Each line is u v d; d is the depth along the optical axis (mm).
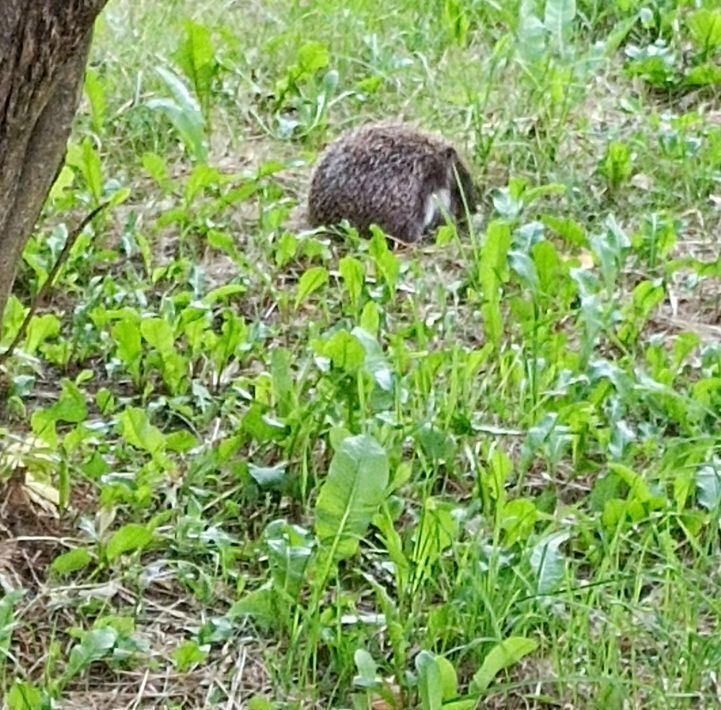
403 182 2645
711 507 2062
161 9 3246
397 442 2109
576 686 1888
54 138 1878
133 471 2129
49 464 2102
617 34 3092
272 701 1881
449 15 3229
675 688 1880
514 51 3088
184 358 2285
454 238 2568
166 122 2885
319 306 2467
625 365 2283
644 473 2107
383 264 2438
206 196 2709
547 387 2248
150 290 2490
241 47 3139
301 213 2742
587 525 2035
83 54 1863
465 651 1896
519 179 2646
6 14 1729
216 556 2021
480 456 2148
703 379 2242
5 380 2258
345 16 3234
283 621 1937
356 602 1977
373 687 1845
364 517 1932
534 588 1934
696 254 2633
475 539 1977
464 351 2299
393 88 3047
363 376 2158
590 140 2896
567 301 2410
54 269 2051
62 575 1993
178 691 1898
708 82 3062
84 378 2268
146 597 1993
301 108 2957
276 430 2139
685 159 2789
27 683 1843
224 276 2539
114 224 2643
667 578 1964
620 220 2699
